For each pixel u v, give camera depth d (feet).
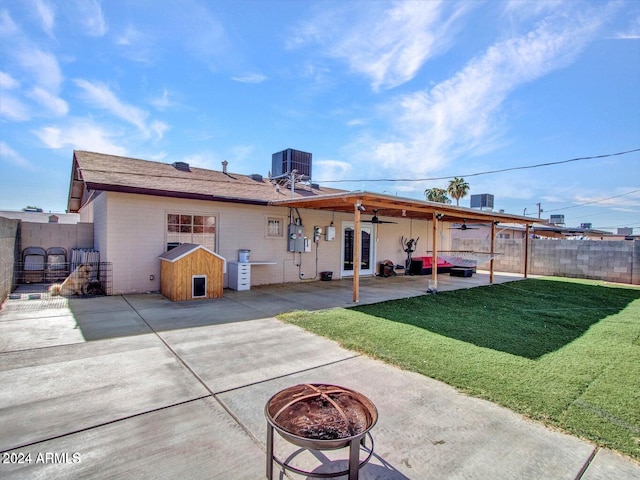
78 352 13.88
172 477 6.99
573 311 23.85
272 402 7.48
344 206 32.86
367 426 6.68
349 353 14.39
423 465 7.53
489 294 30.35
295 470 6.62
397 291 30.73
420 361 13.44
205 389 10.87
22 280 31.37
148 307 22.07
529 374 12.37
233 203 31.22
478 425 9.12
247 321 19.21
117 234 25.72
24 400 9.94
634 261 39.75
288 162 43.91
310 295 27.78
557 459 7.78
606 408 10.02
